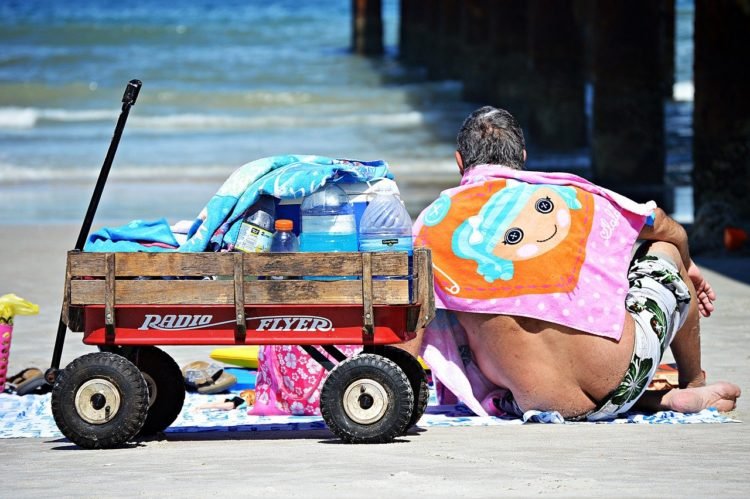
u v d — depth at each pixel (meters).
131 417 12.20
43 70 106.12
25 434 13.45
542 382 13.30
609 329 13.12
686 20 145.88
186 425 13.75
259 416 14.31
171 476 10.68
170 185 54.38
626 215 13.57
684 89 97.44
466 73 90.94
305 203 12.52
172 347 20.08
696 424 13.39
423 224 13.52
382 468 10.77
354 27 125.19
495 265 13.25
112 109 86.81
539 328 13.22
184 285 12.15
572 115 69.62
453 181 54.62
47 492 10.14
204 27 147.50
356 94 93.94
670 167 58.38
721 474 10.40
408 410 12.07
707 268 29.83
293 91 95.31
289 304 12.09
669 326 13.65
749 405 14.66
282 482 10.17
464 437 12.55
